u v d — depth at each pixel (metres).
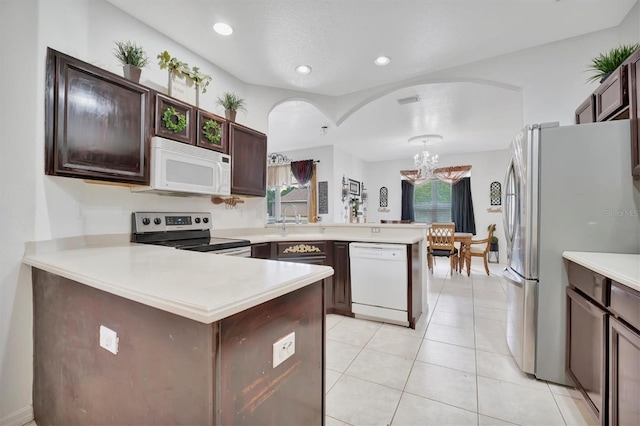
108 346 0.99
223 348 0.73
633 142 1.59
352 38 2.49
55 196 1.66
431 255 5.15
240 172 2.81
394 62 2.88
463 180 7.11
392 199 7.93
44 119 1.54
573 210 1.74
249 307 0.77
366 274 2.90
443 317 3.01
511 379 1.89
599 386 1.38
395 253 2.76
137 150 1.94
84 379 1.12
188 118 2.28
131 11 2.16
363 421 1.52
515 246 2.06
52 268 1.23
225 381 0.74
